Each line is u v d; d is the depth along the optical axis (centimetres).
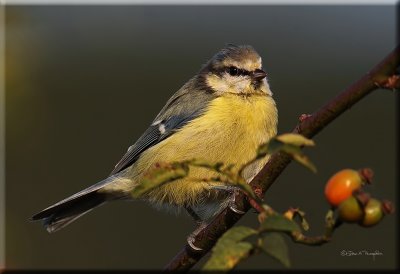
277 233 354
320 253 1069
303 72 1552
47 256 1098
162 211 825
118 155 1377
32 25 1047
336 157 1341
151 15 1568
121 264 1174
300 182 1243
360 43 1579
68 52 1404
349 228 1083
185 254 545
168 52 1568
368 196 363
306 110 1505
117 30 1523
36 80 1052
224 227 525
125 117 1447
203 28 1622
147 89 1498
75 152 1323
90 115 1404
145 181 391
